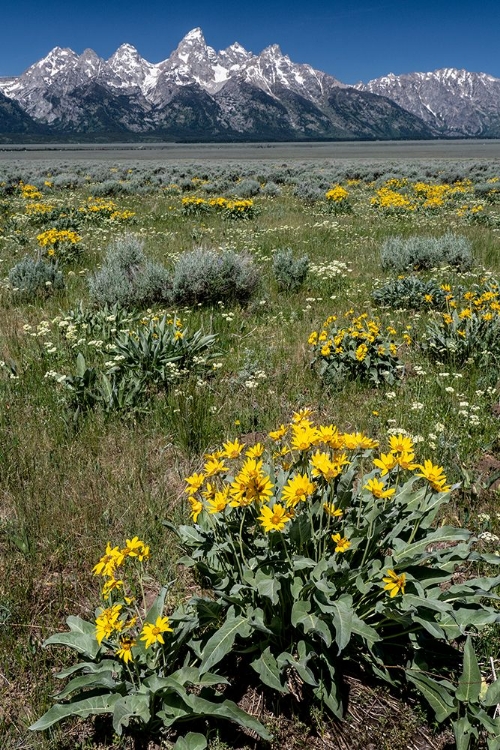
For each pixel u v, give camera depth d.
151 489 3.58
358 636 2.29
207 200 18.97
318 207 18.12
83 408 4.52
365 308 7.45
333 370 5.12
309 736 2.14
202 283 7.70
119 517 3.26
